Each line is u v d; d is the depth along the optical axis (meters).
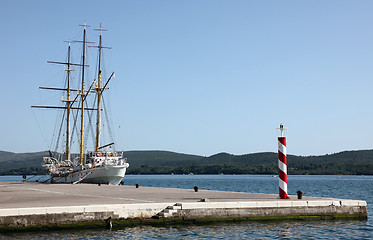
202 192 40.53
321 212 30.05
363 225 28.31
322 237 24.45
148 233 24.55
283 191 32.66
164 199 31.38
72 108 108.12
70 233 24.06
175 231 25.22
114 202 28.55
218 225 27.27
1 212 23.28
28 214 23.80
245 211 28.56
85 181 84.81
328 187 123.00
